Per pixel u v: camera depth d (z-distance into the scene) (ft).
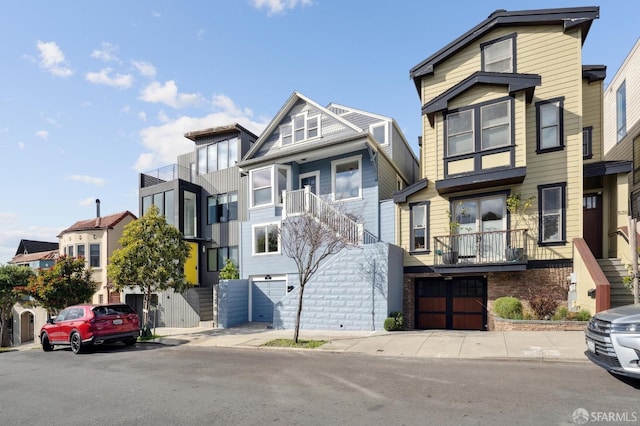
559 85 44.06
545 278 42.24
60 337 43.96
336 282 46.42
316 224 41.68
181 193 74.38
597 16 42.16
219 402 20.39
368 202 54.54
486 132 44.93
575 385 20.18
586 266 36.14
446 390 20.45
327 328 46.19
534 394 19.07
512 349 28.78
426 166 50.57
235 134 75.56
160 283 49.73
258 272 59.67
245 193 71.87
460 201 47.96
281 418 17.53
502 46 47.67
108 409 20.29
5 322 85.97
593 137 48.85
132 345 45.85
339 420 16.89
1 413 20.48
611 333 19.38
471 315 46.42
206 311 62.69
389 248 44.88
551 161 43.57
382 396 19.94
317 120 63.26
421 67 52.80
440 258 47.75
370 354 31.22
